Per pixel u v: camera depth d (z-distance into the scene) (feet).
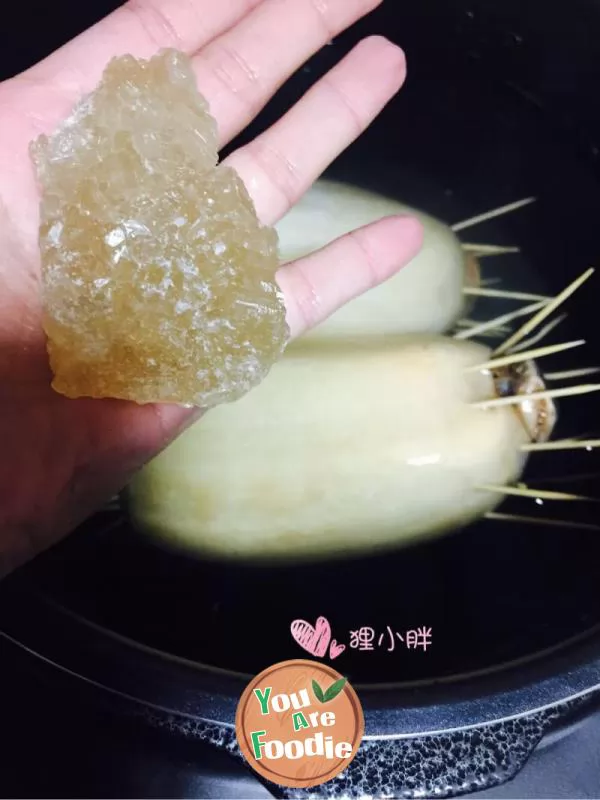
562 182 0.74
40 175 0.48
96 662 0.46
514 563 0.59
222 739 0.45
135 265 0.45
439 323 0.70
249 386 0.48
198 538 0.57
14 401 0.49
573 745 0.47
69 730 0.48
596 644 0.47
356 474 0.57
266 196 0.61
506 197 0.75
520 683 0.45
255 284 0.48
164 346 0.46
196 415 0.54
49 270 0.46
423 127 0.78
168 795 0.47
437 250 0.70
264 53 0.61
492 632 0.54
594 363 0.67
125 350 0.46
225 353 0.47
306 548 0.58
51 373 0.50
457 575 0.58
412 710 0.45
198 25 0.61
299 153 0.61
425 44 0.74
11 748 0.48
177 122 0.49
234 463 0.56
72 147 0.48
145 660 0.47
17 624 0.47
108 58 0.57
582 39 0.66
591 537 0.60
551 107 0.73
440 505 0.59
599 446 0.64
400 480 0.58
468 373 0.63
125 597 0.56
